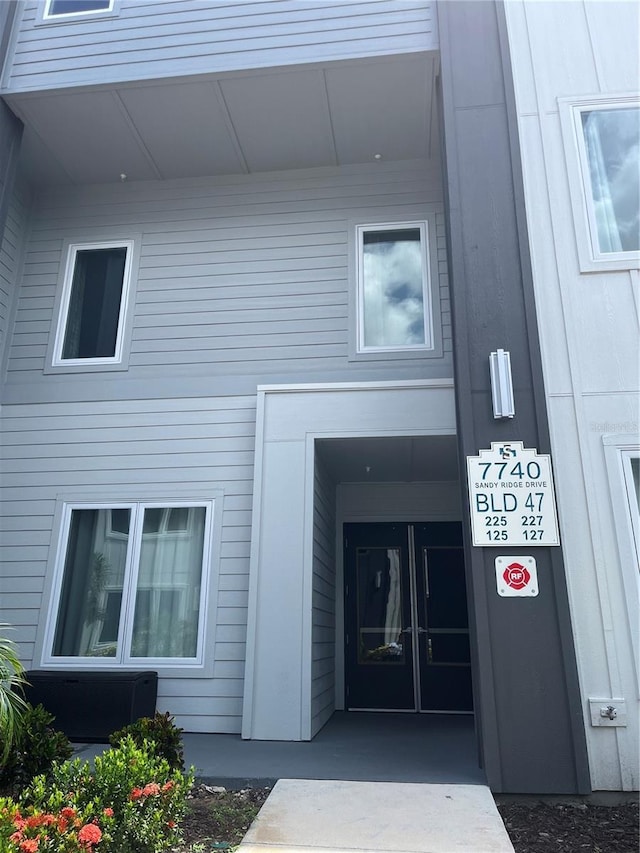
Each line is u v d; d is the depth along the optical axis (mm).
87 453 6332
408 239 6664
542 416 4391
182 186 7043
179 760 3834
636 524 4289
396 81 5859
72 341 6746
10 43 6246
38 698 5195
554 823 3506
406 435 5695
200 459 6180
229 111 6184
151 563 6004
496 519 4207
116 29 6125
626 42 5344
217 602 5777
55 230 7086
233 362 6422
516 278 4711
